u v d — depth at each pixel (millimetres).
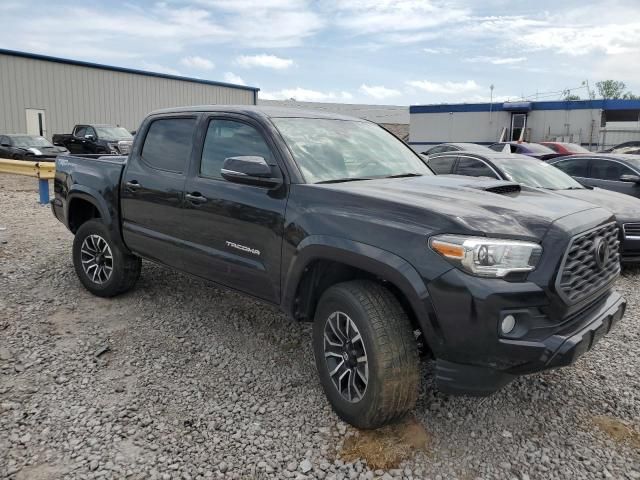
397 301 3010
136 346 4168
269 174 3414
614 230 3377
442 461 2889
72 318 4641
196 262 4117
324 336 3244
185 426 3148
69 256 6484
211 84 36656
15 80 27031
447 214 2771
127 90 31922
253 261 3654
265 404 3404
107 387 3555
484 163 8094
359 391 3045
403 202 2955
